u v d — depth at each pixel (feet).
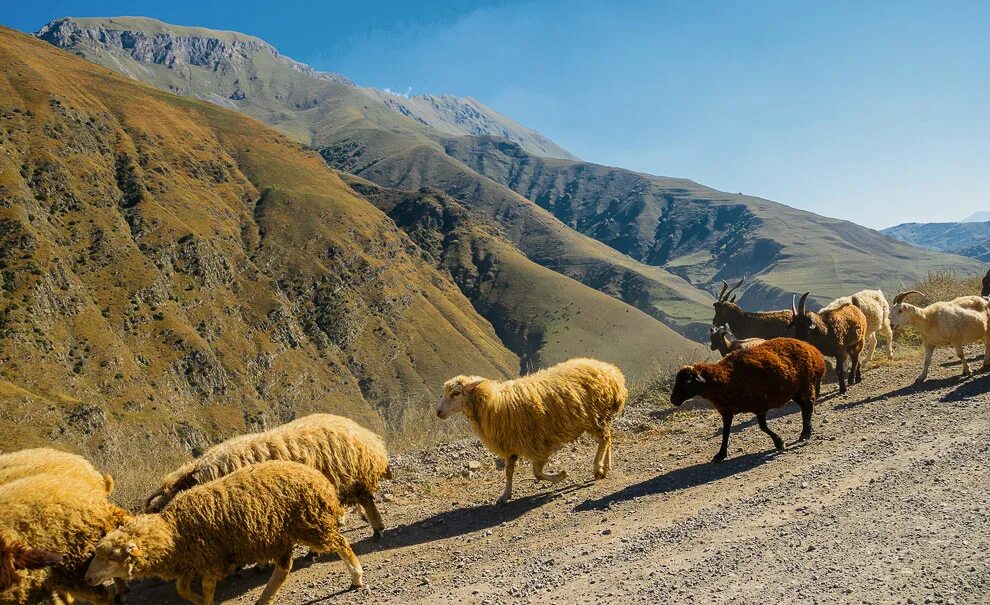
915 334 60.29
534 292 643.45
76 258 410.52
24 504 23.21
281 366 435.12
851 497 24.62
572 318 592.60
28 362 314.96
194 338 398.83
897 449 29.37
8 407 264.93
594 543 24.32
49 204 430.20
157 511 25.53
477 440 43.19
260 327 453.17
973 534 20.04
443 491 35.29
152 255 444.96
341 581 24.98
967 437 29.37
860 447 30.63
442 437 46.75
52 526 23.32
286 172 647.97
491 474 37.24
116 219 452.76
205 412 371.35
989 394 36.24
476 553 25.54
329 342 478.18
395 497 35.01
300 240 547.08
